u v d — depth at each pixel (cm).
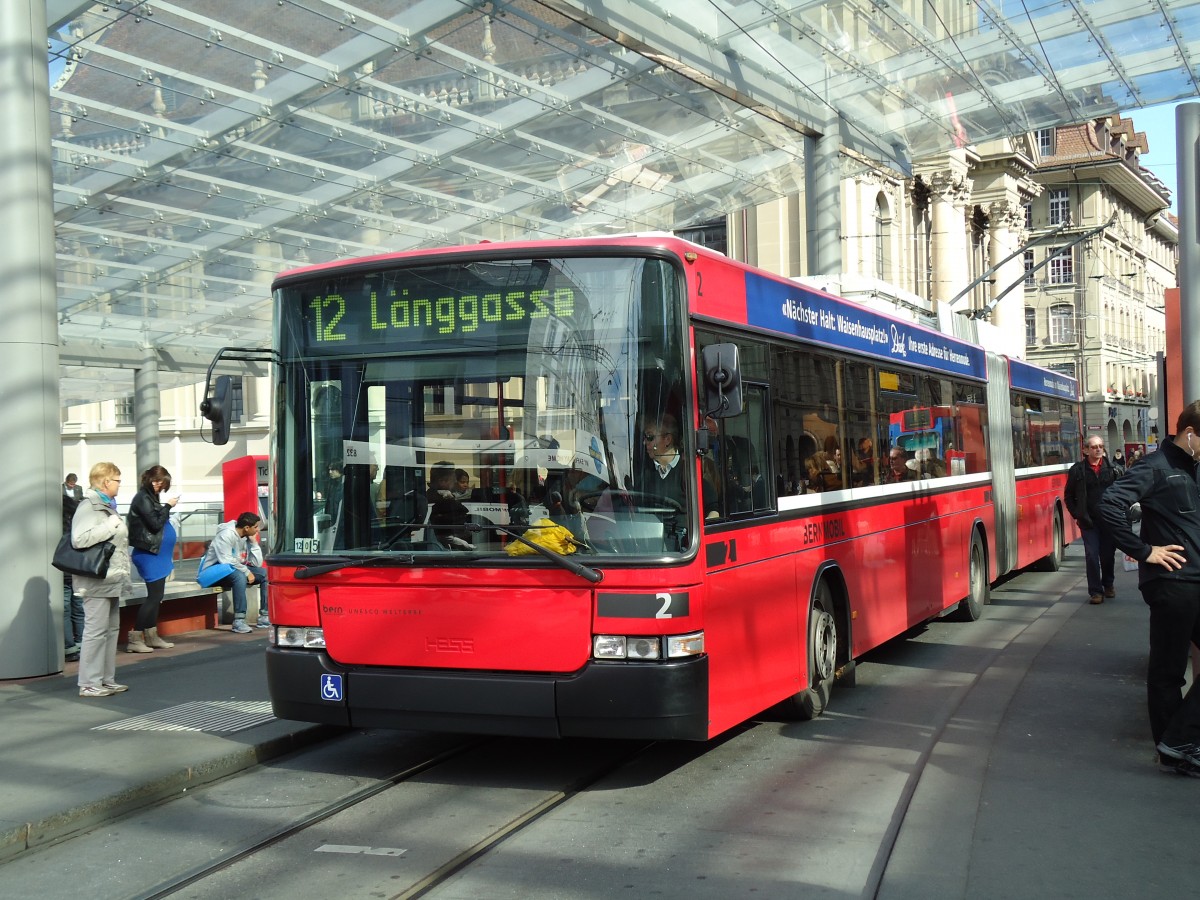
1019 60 1855
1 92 1116
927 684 1050
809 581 895
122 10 1345
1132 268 8475
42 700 995
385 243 2241
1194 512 716
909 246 4522
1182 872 557
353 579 735
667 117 1909
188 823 677
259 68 1517
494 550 707
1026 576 1952
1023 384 1806
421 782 761
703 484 712
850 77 1858
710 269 752
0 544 1110
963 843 602
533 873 575
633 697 675
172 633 1469
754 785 733
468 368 727
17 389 1117
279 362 768
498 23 1503
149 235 2003
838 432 983
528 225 2305
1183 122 861
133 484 4534
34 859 619
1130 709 909
